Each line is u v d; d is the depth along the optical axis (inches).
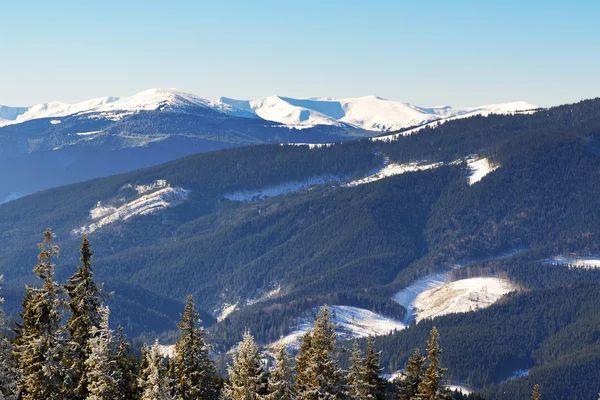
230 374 2706.7
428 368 2780.5
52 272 2632.9
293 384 2736.2
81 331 2728.8
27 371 2618.1
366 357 2839.6
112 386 2568.9
